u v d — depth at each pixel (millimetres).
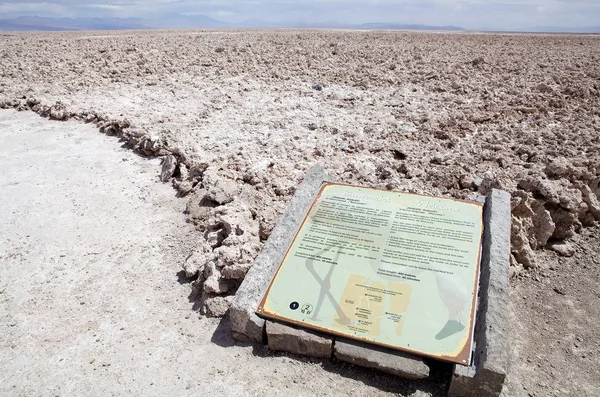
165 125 7629
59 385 3070
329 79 11062
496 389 2787
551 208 4801
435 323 3031
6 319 3678
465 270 3285
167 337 3465
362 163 5836
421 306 3119
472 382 2811
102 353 3330
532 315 3764
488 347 2836
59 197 5621
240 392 2982
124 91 10000
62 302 3861
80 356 3305
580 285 4117
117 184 5945
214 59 13664
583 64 12969
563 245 4613
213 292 3762
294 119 8023
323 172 4352
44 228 4961
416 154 6270
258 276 3438
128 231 4879
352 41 20656
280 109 8594
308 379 3066
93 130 7988
